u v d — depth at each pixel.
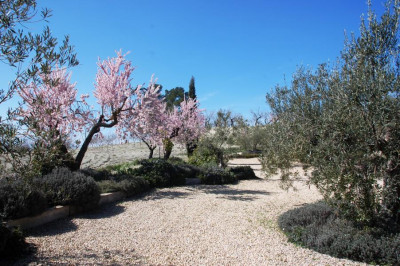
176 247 4.26
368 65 3.73
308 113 5.20
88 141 8.95
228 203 7.43
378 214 4.00
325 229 4.35
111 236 4.68
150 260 3.75
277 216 6.11
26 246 3.78
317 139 4.53
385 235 3.93
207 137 14.12
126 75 9.84
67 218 5.57
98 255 3.83
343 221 4.44
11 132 2.48
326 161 4.01
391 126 3.54
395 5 3.91
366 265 3.58
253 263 3.69
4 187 4.72
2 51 2.60
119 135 10.45
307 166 5.03
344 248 3.86
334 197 4.06
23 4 2.72
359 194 3.61
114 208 6.61
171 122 13.10
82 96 9.84
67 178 6.04
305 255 3.93
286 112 5.89
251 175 12.83
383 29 3.89
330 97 4.37
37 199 4.98
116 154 24.83
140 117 10.23
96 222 5.43
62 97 8.24
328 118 3.97
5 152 2.49
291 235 4.62
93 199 6.15
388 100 3.46
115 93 9.56
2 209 4.52
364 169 3.62
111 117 9.35
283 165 5.75
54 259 3.58
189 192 9.07
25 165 2.66
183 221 5.69
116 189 7.50
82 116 9.23
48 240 4.32
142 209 6.60
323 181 4.17
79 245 4.19
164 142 14.47
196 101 17.45
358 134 3.64
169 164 10.65
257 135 22.50
